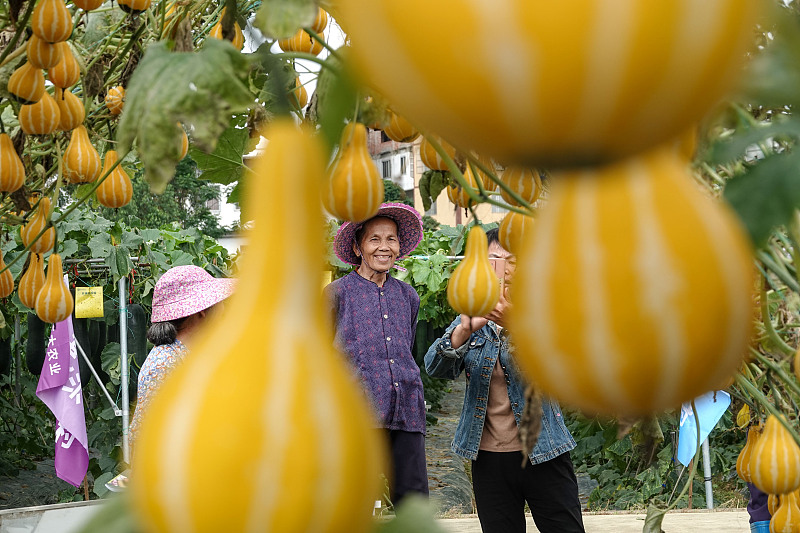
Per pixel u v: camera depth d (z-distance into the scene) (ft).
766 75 1.44
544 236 1.06
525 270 1.08
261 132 4.18
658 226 1.01
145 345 20.30
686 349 0.99
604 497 21.95
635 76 0.87
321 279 1.08
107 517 1.26
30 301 6.01
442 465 27.86
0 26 6.31
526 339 1.07
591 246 1.02
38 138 7.47
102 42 7.99
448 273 25.26
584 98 0.87
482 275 3.44
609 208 1.02
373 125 3.56
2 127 5.49
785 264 3.53
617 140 0.91
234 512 0.92
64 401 17.21
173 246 22.63
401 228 14.28
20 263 18.84
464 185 3.23
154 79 2.37
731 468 21.15
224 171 4.86
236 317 1.03
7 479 24.79
